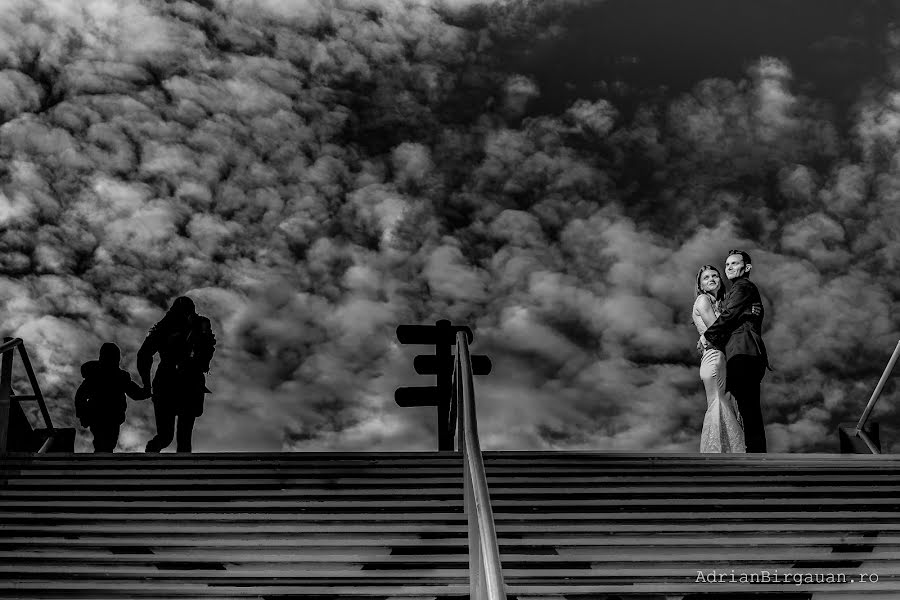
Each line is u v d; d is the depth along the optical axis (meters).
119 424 12.27
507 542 7.25
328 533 7.60
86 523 7.90
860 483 8.66
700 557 7.08
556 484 8.56
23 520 7.92
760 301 11.09
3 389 10.20
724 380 10.88
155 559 7.19
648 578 6.86
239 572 6.98
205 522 7.83
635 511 8.02
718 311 11.39
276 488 8.64
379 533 7.61
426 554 7.32
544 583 6.83
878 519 7.80
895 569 6.93
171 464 9.21
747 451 10.73
